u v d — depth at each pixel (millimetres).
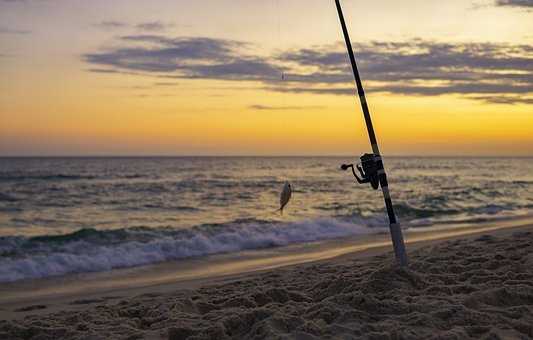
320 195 28141
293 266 8453
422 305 3949
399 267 4871
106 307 5516
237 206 23109
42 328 4363
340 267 7152
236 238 12703
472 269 5676
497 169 66562
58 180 38312
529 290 4352
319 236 13594
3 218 19391
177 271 9391
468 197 25734
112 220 18797
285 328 3697
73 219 19172
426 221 16812
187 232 14703
